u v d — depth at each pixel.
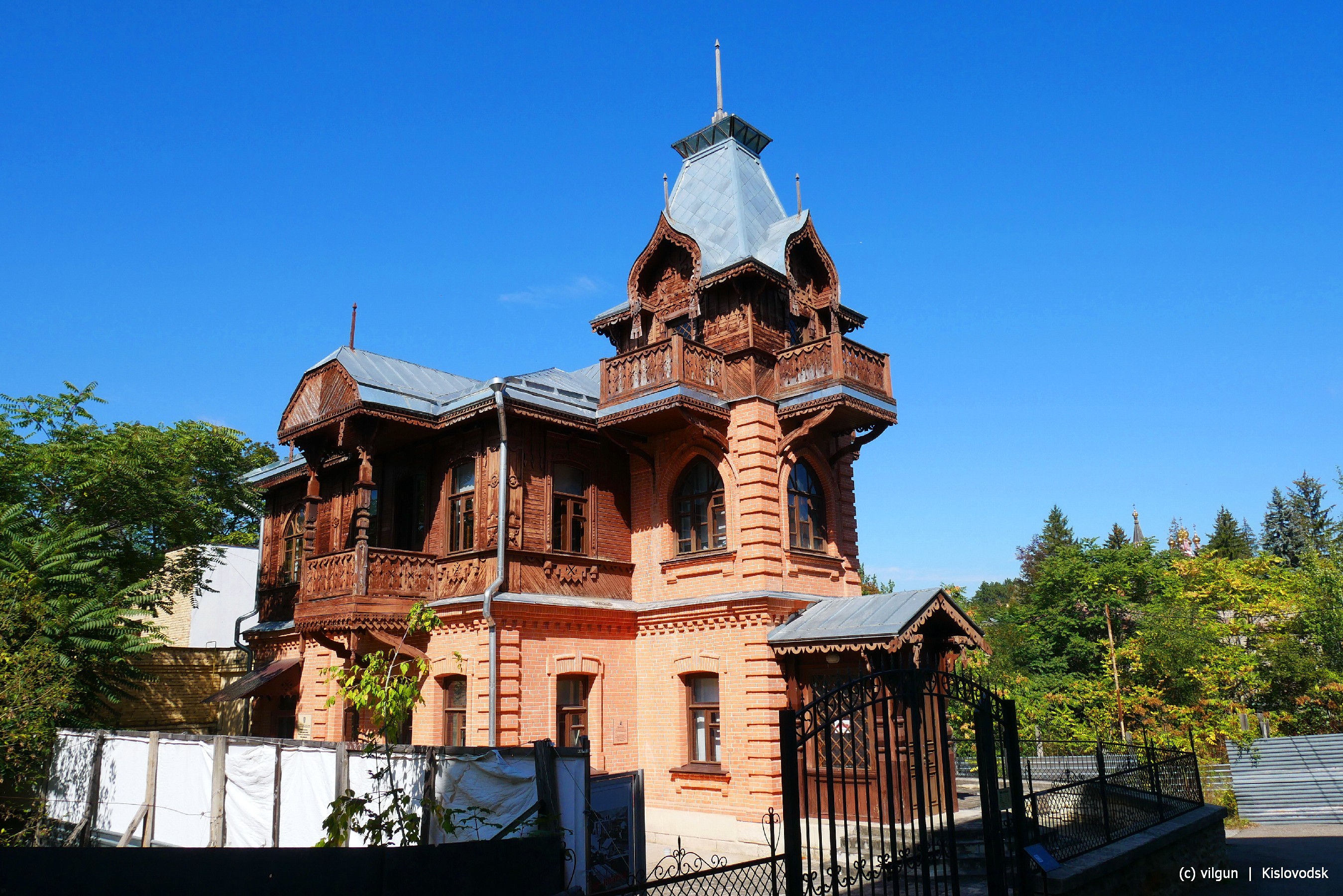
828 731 8.86
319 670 22.36
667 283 21.73
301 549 25.00
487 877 7.93
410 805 11.07
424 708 18.69
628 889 7.56
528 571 18.27
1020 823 10.45
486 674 17.47
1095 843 12.66
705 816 17.86
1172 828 14.43
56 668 17.70
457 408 19.06
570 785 10.03
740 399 19.19
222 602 31.06
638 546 20.52
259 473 26.58
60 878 6.38
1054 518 64.31
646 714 19.50
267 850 7.01
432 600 18.81
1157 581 37.22
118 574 22.92
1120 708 29.52
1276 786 23.47
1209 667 30.44
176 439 28.92
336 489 23.34
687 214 22.70
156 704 25.44
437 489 20.28
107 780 16.27
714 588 18.75
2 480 22.89
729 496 18.92
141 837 15.16
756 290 20.30
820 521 20.48
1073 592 37.28
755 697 17.42
